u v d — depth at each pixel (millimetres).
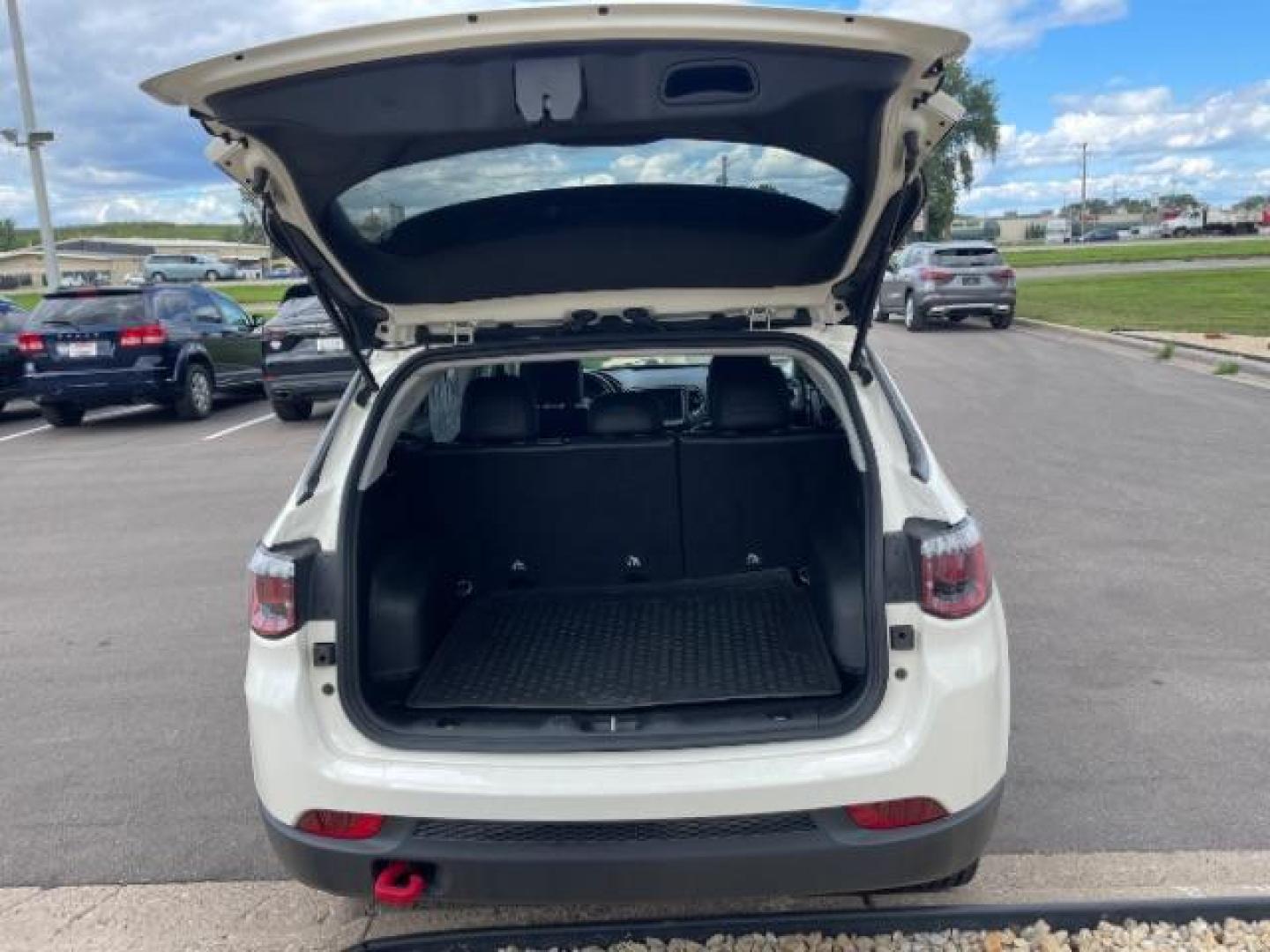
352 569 2654
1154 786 3611
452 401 4305
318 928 3061
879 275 2799
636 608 3580
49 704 4711
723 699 2760
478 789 2393
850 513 3191
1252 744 3877
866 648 2746
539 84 2188
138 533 7707
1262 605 5227
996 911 2867
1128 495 7344
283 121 2273
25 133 19828
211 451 10945
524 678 3021
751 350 3014
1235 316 17906
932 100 2365
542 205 2738
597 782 2375
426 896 2471
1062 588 5555
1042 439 9266
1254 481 7562
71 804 3826
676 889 2398
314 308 12156
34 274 76875
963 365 14211
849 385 2877
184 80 2172
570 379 4777
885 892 3037
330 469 2852
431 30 2100
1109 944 2809
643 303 3006
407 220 2766
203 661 5164
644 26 2070
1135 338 15445
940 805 2426
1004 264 19078
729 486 3787
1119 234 90125
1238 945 2779
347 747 2518
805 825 2398
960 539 2541
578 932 2848
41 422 14156
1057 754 3850
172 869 3398
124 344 12547
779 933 2877
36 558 7160
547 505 3818
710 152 2424
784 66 2178
